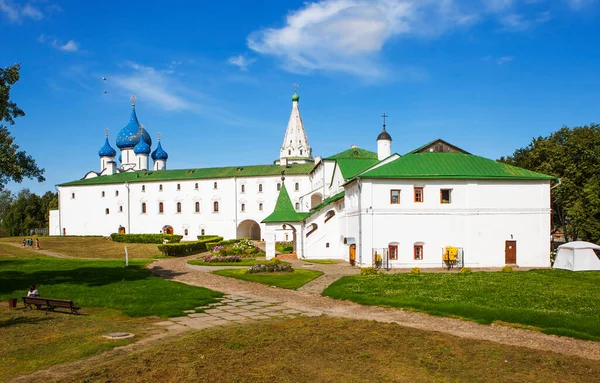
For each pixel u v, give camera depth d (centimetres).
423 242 4000
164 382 1188
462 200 4072
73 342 1555
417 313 2036
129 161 11156
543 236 4138
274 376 1234
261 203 8938
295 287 2812
